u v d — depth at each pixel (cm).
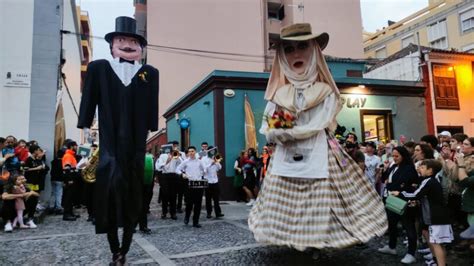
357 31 2786
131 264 503
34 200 827
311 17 2708
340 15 2767
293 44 564
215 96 1315
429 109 1680
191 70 2584
